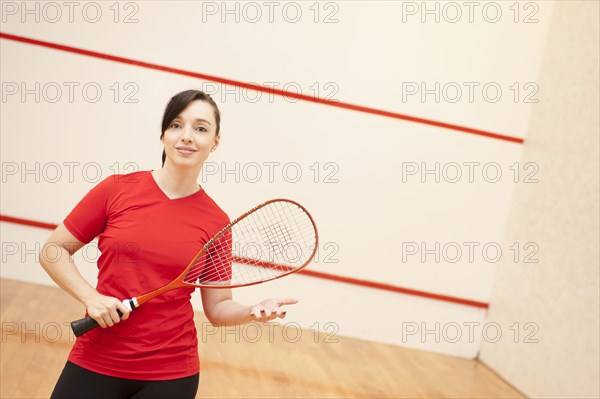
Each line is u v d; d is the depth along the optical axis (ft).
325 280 17.22
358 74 16.87
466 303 17.69
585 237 14.24
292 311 17.21
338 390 12.95
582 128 15.01
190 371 6.34
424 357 16.96
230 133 16.72
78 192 16.40
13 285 15.96
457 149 17.29
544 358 14.96
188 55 16.43
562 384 14.12
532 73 17.20
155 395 6.12
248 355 14.21
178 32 16.35
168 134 6.40
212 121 6.49
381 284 17.43
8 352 11.65
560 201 15.40
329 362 14.78
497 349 17.01
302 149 16.94
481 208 17.48
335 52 16.78
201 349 14.06
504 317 16.90
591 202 14.20
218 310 6.83
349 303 17.39
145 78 16.35
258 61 16.62
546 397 14.60
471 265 17.61
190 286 6.32
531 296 15.90
